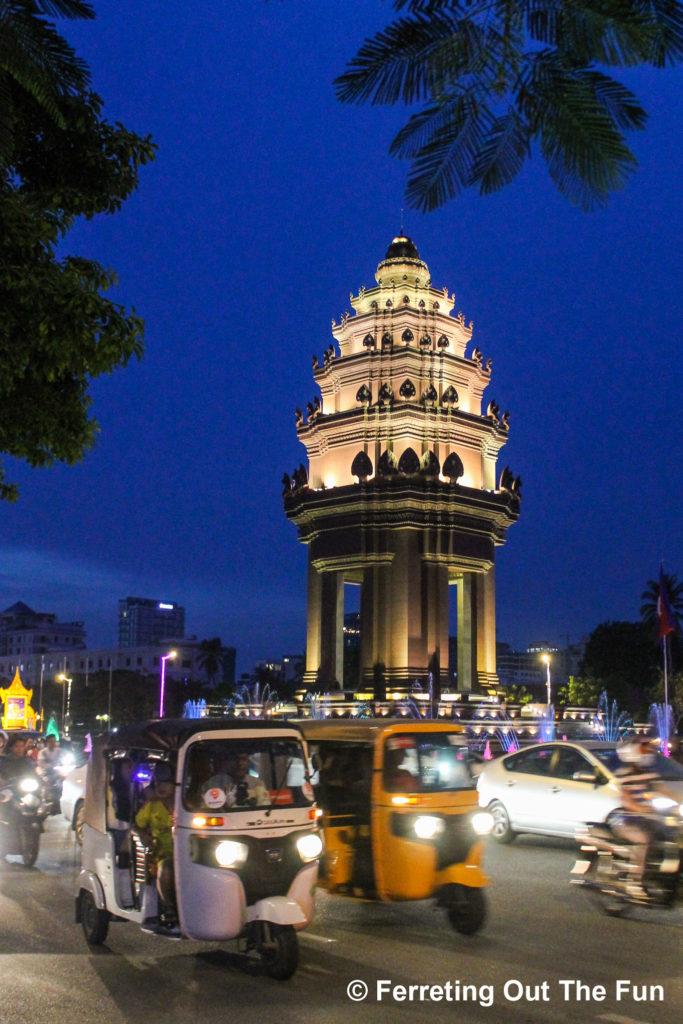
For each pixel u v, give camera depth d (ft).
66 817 84.17
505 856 69.67
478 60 13.52
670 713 250.98
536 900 54.03
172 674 594.24
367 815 48.49
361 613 221.05
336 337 247.91
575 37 13.24
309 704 221.66
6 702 248.73
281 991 36.32
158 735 42.09
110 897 42.63
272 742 42.22
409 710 204.23
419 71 13.67
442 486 219.41
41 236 36.76
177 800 39.65
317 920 49.62
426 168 13.93
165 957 41.52
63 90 20.26
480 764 79.25
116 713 464.24
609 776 68.39
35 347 38.17
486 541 228.63
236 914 38.09
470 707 212.64
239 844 38.81
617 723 260.62
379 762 48.49
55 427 44.14
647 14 13.08
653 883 50.11
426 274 244.83
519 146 13.53
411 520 217.77
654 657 354.54
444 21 13.55
